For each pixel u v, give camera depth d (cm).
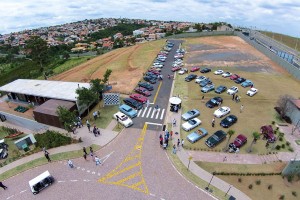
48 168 2662
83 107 3850
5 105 4359
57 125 3516
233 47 8250
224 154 2841
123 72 5934
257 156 2803
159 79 5250
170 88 4797
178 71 5816
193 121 3397
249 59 6788
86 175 2531
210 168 2617
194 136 3088
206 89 4544
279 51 7181
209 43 8994
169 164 2678
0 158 2980
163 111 3850
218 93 4506
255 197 2264
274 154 2836
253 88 4519
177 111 3822
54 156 2844
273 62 6494
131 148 2953
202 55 7288
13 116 3916
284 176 2523
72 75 6141
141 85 4828
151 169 2605
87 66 6950
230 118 3484
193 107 3997
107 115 3766
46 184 2355
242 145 2980
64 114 3045
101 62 7188
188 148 2945
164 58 6725
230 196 2228
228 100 4250
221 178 2486
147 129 3356
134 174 2538
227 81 5147
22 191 2358
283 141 3072
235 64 6356
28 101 4428
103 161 2736
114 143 3059
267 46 8206
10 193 2341
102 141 3094
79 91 3475
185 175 2514
